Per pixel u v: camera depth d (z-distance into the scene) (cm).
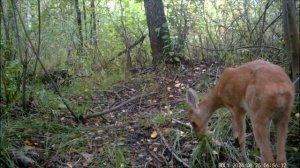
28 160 247
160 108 330
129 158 259
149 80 397
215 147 251
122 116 323
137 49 469
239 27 380
